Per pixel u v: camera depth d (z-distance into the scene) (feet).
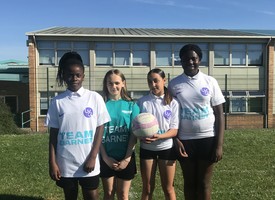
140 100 17.13
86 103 14.32
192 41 96.53
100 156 15.97
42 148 34.53
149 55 95.55
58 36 91.81
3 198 20.84
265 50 98.58
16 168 27.37
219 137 15.85
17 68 111.04
